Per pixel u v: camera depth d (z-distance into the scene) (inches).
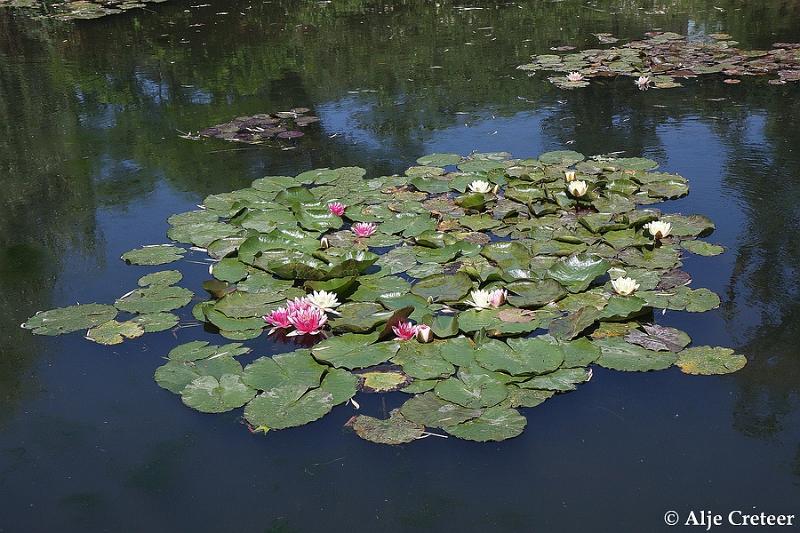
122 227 178.7
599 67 294.0
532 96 265.6
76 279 154.6
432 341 123.4
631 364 117.2
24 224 183.9
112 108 274.7
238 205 178.7
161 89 295.3
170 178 207.2
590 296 134.7
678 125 229.9
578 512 93.3
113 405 116.0
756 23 361.1
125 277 153.9
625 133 225.1
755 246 155.4
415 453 103.4
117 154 228.4
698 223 162.9
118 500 98.3
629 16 389.4
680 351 120.6
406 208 175.3
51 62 342.3
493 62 313.0
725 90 261.6
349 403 112.3
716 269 146.8
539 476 99.0
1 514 96.6
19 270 160.2
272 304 137.3
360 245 158.4
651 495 95.5
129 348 129.2
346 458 103.4
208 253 159.0
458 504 95.3
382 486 98.7
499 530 91.2
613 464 100.6
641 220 160.4
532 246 154.4
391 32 375.9
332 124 246.2
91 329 134.0
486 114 249.1
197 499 97.9
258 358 121.7
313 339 128.8
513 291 136.3
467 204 174.6
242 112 262.4
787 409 109.0
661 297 134.6
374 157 215.0
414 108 259.4
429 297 136.1
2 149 238.5
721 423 107.0
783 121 229.1
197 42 367.2
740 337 125.5
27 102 286.8
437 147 221.0
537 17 395.5
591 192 175.8
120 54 350.3
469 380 114.0
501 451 103.2
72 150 234.2
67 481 101.7
